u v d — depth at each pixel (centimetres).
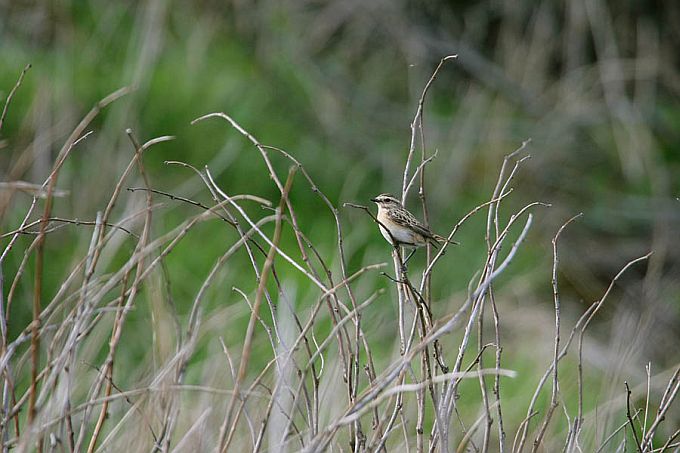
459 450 591
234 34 2123
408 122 2108
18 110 1606
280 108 1989
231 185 1772
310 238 1689
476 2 2334
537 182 2123
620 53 2338
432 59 2247
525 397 1350
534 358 1486
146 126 1769
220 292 1380
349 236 1697
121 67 1872
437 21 2316
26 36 1862
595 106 2244
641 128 2227
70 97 1658
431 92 2203
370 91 2155
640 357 1466
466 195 1994
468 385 1332
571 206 2103
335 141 1989
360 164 1945
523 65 2273
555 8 2297
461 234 1856
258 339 1113
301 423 796
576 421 629
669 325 1652
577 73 2234
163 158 1738
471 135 2072
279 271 1532
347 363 652
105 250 1045
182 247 1562
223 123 1848
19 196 1467
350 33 2236
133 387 793
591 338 1578
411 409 934
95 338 874
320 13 2208
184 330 1042
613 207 2105
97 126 1686
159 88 1827
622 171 2191
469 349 1461
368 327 1249
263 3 2133
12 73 1702
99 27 1931
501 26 2322
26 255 589
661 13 2345
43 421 604
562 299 1875
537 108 2214
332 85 2116
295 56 2097
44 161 1484
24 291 1355
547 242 2002
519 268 1834
